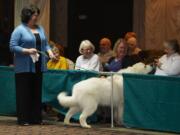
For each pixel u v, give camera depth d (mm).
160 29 11469
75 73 9258
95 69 9664
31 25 9016
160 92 8445
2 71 10031
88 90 8859
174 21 11305
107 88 8977
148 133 8430
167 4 11359
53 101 9570
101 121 9531
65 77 9367
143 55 9734
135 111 8727
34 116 9172
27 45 8867
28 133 8297
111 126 8992
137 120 8719
